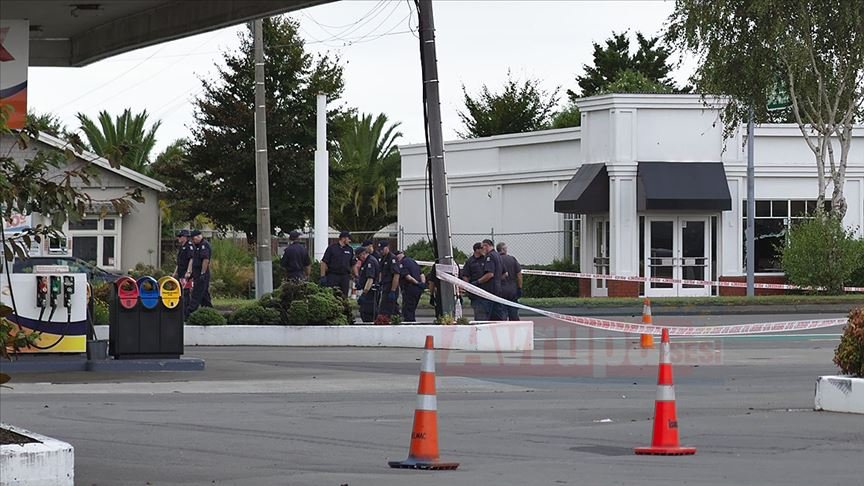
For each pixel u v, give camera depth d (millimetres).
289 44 101688
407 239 111438
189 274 56312
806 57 80188
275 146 102750
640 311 75688
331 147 107000
